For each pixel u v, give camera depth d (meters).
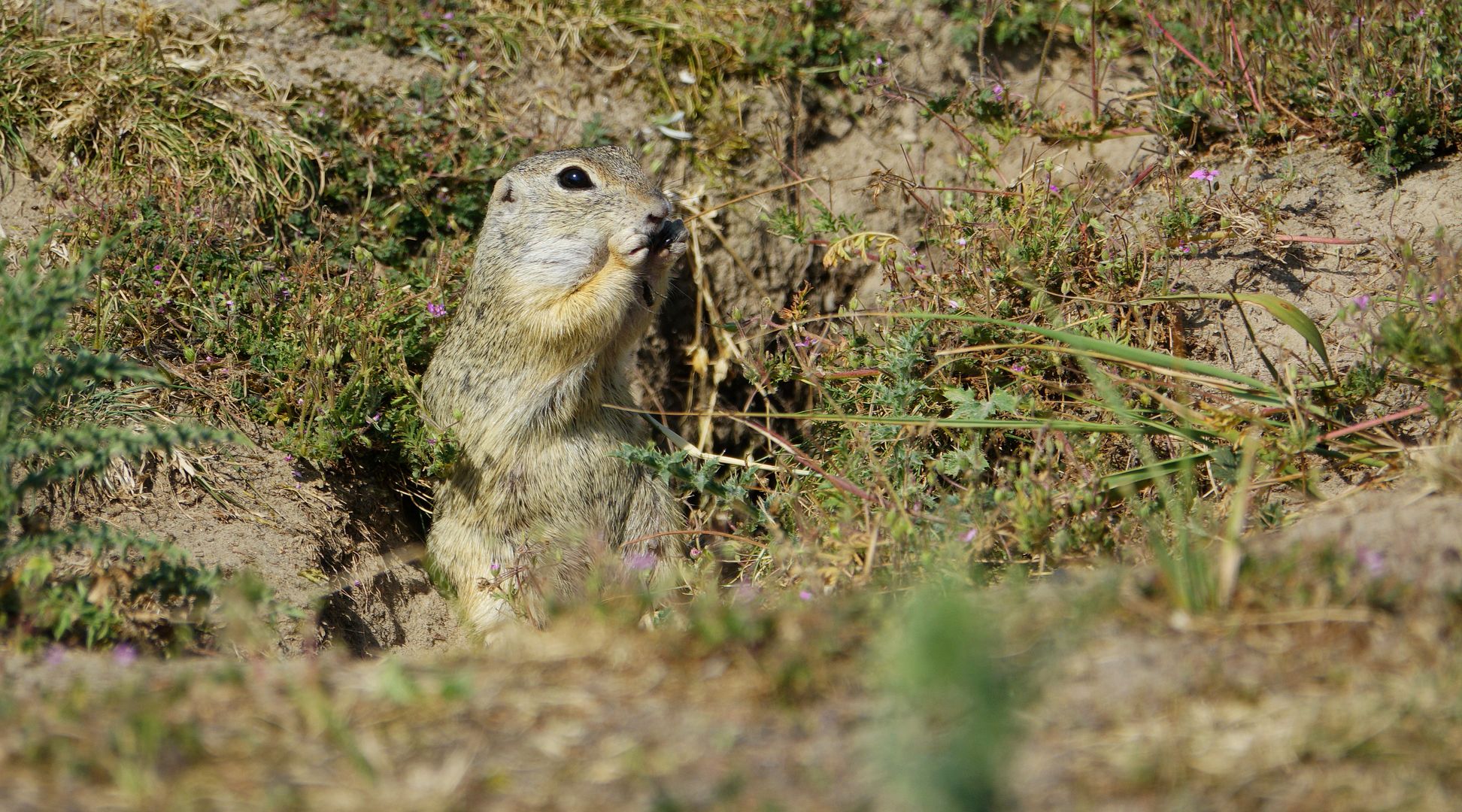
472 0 14.82
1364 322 9.80
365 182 13.33
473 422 10.84
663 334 14.22
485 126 13.92
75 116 12.61
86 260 7.44
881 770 4.51
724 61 14.71
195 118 13.00
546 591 10.02
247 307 11.79
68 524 9.48
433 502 11.59
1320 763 4.58
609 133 14.14
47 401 9.19
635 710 5.19
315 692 5.32
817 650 5.48
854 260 13.98
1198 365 8.66
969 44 14.70
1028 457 9.67
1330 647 5.28
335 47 14.09
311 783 4.70
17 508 9.25
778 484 10.31
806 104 14.72
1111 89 14.23
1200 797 4.44
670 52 14.71
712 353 14.29
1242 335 10.84
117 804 4.58
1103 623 5.62
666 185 14.18
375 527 11.22
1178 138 12.70
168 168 12.62
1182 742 4.72
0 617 6.84
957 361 10.47
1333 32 12.22
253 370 11.34
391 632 10.53
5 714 5.25
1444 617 5.39
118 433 7.56
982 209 11.94
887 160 14.51
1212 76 12.72
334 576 10.36
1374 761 4.57
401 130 13.64
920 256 11.81
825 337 11.98
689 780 4.65
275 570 9.91
